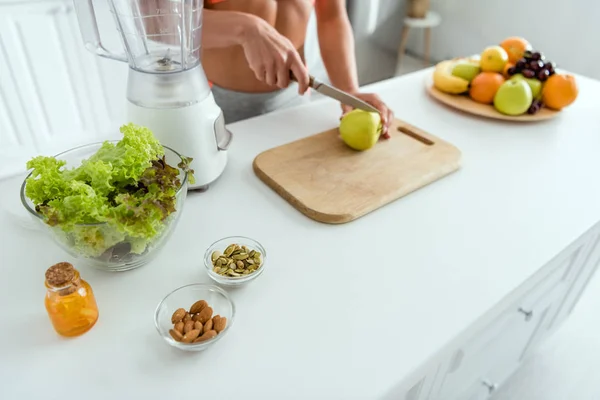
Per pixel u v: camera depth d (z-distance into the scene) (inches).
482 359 34.4
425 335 21.0
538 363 51.8
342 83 45.8
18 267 23.9
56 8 61.8
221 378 19.0
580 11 88.4
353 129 33.3
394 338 20.8
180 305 21.7
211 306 21.8
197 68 27.1
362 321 21.5
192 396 18.4
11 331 20.6
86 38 27.9
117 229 19.8
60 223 19.3
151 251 23.0
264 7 42.1
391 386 18.9
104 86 71.1
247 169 32.9
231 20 35.3
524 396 48.7
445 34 115.0
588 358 52.2
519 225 28.0
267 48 34.1
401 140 36.3
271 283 23.4
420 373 20.0
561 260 27.0
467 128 40.0
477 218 28.5
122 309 21.7
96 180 20.4
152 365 19.4
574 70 93.9
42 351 19.8
